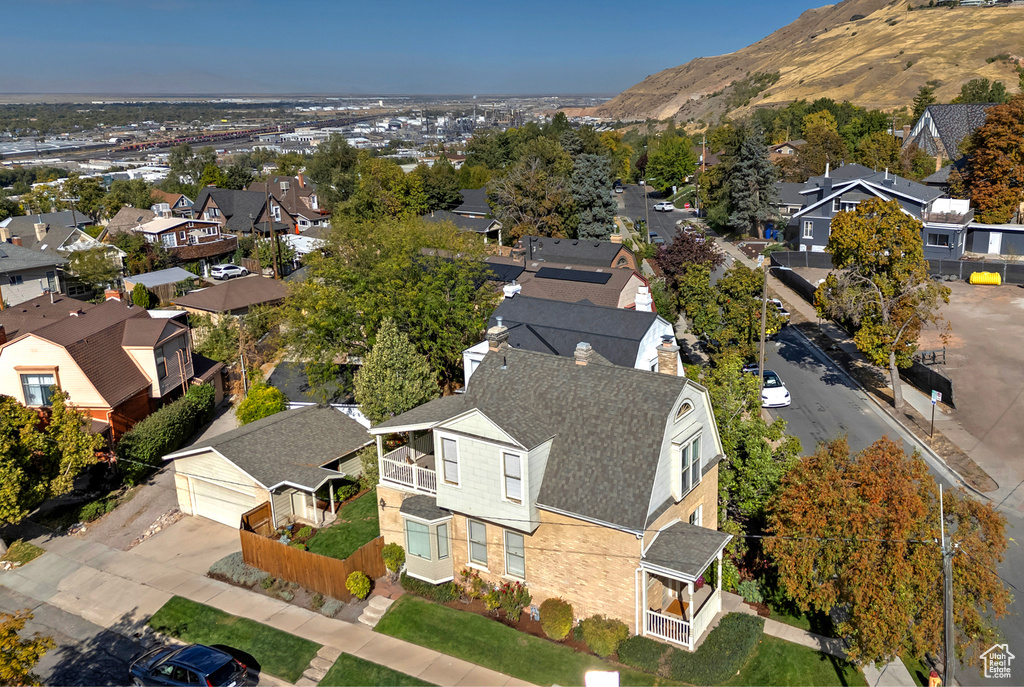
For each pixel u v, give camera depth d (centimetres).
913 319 4066
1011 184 7219
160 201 12456
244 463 3200
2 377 3962
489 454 2417
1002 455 3622
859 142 12706
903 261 4047
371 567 2819
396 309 4009
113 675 2417
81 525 3469
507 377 2714
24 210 12169
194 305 6209
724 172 9406
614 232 9200
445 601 2641
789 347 5381
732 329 4612
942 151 10931
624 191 14488
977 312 5603
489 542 2573
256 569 2962
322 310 4150
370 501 3325
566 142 10681
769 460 2752
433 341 4116
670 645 2261
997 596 2111
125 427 4084
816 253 7350
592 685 1417
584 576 2369
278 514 3180
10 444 3106
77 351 3938
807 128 13188
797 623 2442
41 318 4881
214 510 3419
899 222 4034
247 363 5300
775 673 2189
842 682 2147
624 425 2372
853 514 2172
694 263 5322
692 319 4969
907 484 2173
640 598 2286
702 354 5191
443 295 4138
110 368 4084
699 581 2469
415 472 2748
